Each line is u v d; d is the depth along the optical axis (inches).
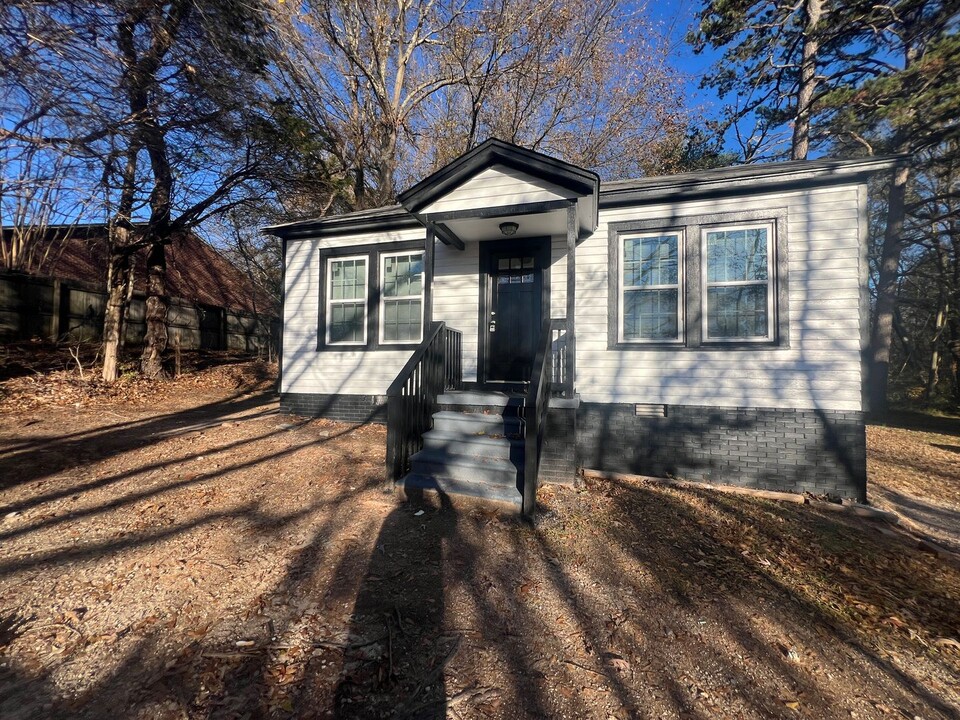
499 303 284.0
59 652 95.9
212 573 126.0
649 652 98.3
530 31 522.0
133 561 132.1
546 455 203.3
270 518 162.4
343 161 539.2
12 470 206.4
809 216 219.8
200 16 330.6
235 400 422.6
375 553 138.0
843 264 213.8
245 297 828.0
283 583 121.7
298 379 340.5
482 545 144.7
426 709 81.4
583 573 130.1
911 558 149.2
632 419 241.0
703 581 128.3
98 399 379.2
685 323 236.1
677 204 240.1
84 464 219.0
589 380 249.8
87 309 493.4
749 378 224.7
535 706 82.7
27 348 427.8
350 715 79.8
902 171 506.9
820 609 117.0
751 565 138.8
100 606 111.7
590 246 255.4
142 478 201.5
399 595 117.0
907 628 109.8
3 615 108.3
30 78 256.2
